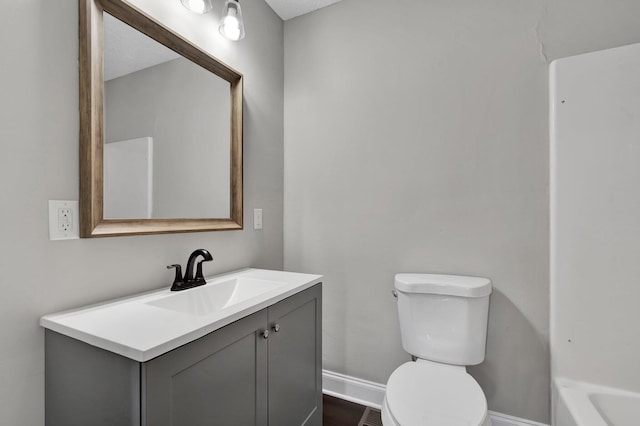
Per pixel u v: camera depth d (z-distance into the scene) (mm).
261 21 1836
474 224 1526
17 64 823
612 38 1282
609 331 1207
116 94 1046
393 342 1718
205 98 1431
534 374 1404
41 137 871
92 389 749
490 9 1498
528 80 1421
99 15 992
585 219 1246
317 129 1938
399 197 1700
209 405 829
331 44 1900
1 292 793
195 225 1364
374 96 1767
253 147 1766
